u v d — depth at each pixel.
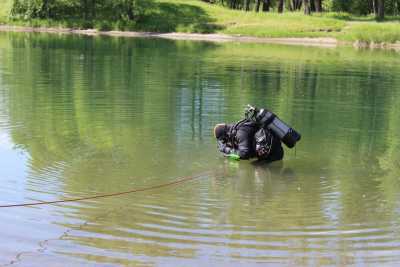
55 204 6.50
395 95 15.65
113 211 6.34
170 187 7.22
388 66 24.48
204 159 8.49
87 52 27.20
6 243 5.46
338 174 8.02
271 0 79.38
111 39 39.19
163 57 25.66
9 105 12.23
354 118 12.11
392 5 72.19
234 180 7.60
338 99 14.71
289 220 6.21
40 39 36.16
